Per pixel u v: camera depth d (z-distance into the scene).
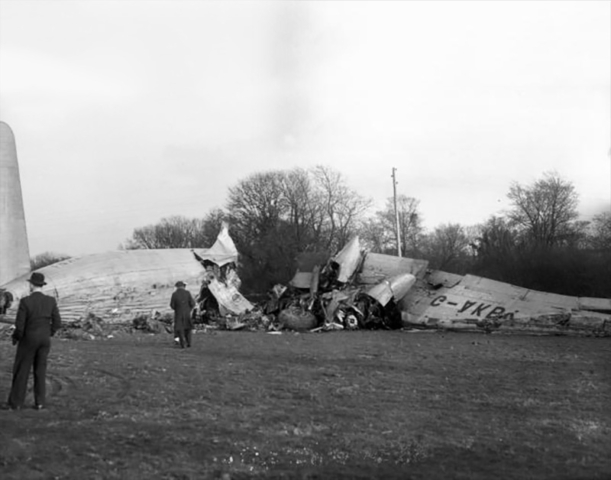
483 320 31.28
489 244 47.78
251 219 75.12
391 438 8.43
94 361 16.56
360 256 37.44
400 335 28.98
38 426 8.78
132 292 32.31
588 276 39.97
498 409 10.69
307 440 8.23
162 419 9.35
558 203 62.53
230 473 6.74
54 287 30.02
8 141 36.03
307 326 33.62
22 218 36.00
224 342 23.88
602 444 8.30
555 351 21.28
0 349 19.83
